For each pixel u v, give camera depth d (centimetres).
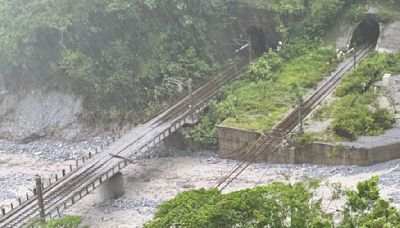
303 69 7719
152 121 6969
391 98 6644
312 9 8325
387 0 8112
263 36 8656
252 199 2781
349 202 3066
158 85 7756
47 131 7869
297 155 6212
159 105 7562
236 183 5903
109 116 7781
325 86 7238
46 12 7531
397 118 6400
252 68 7662
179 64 7831
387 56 7525
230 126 6600
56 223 3841
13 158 7362
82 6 7488
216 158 6731
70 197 5444
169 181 6234
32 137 7862
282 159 6272
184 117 6950
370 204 3050
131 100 7812
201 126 6994
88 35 7694
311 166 6103
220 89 7506
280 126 6481
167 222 2714
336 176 5703
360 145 5928
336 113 6488
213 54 8194
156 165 6706
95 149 7362
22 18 7631
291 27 8469
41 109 8044
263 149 6325
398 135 6072
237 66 8144
